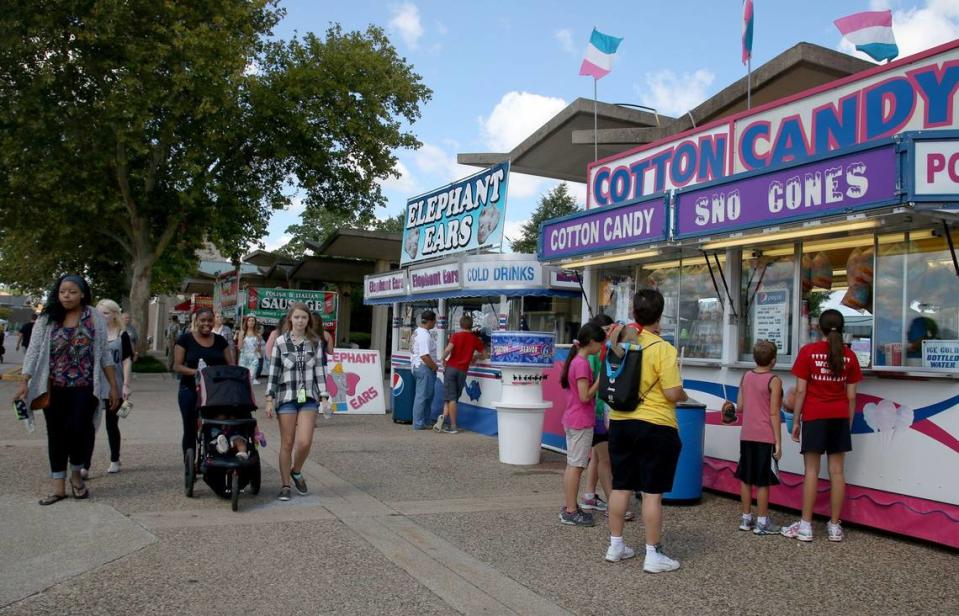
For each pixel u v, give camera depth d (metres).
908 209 5.65
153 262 24.91
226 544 5.60
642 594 4.87
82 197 21.86
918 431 6.31
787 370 7.40
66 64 20.16
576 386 6.54
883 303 6.87
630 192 9.92
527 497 7.69
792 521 7.05
